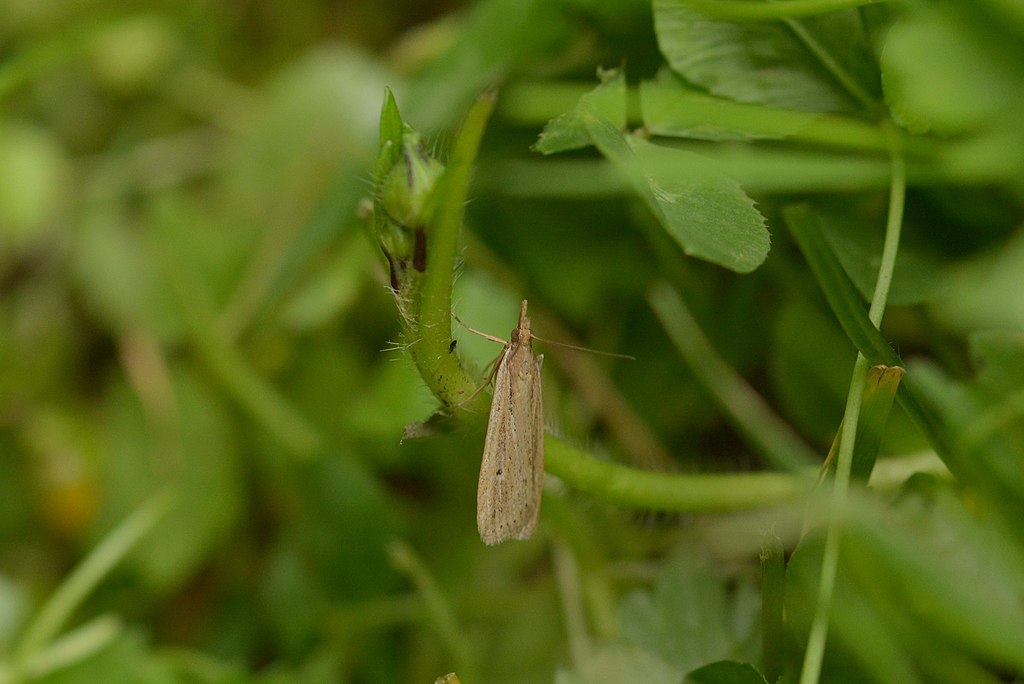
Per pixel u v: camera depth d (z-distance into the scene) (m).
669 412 0.23
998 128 0.20
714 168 0.20
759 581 0.22
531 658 0.23
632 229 0.23
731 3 0.20
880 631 0.19
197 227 0.24
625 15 0.22
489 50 0.22
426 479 0.24
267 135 0.24
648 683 0.21
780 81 0.20
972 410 0.20
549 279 0.24
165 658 0.22
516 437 0.20
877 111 0.21
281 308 0.24
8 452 0.25
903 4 0.20
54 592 0.24
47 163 0.26
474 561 0.23
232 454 0.24
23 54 0.24
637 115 0.21
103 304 0.25
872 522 0.19
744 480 0.20
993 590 0.19
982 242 0.21
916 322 0.22
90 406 0.25
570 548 0.22
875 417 0.20
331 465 0.23
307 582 0.23
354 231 0.24
